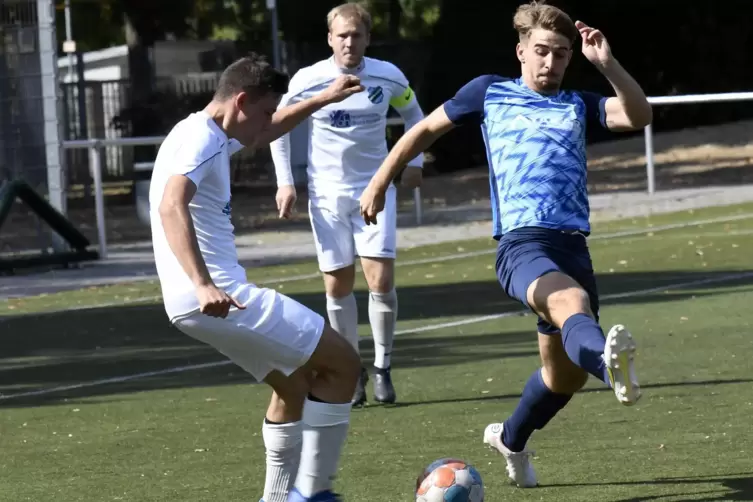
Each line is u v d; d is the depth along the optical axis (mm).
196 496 13625
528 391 12930
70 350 25797
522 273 12328
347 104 18766
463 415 17531
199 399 20016
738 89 78125
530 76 13094
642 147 71312
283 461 12227
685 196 51438
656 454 14453
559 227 12672
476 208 52812
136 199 58688
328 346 11938
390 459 14961
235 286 11820
